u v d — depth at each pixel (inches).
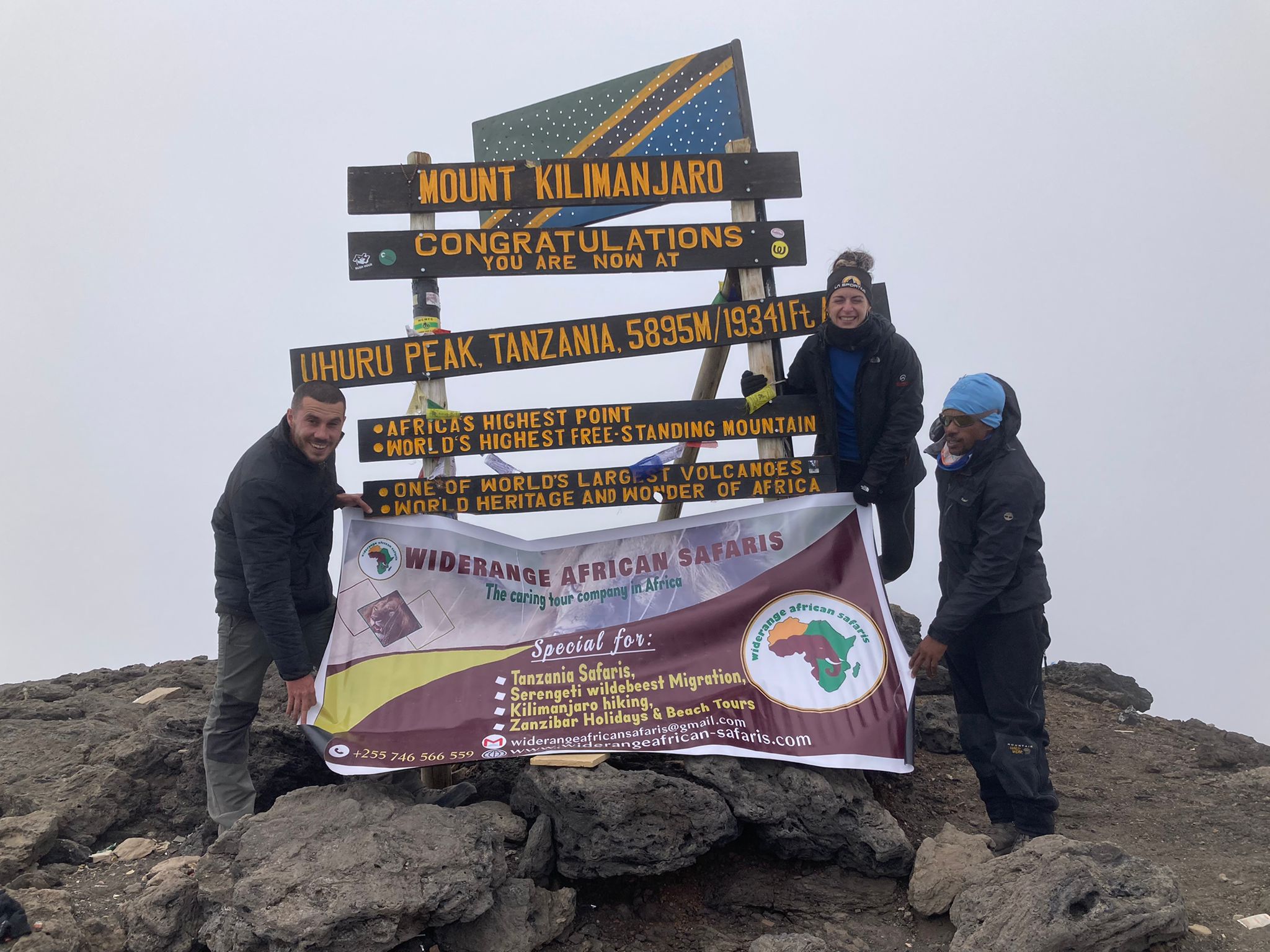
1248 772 176.9
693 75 178.2
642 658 158.9
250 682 158.1
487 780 165.2
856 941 135.4
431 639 161.3
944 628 143.3
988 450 144.9
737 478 167.6
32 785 173.3
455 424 167.6
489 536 166.2
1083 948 121.6
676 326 169.2
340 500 163.3
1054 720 211.5
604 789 140.1
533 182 170.4
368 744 151.7
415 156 170.4
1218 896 138.9
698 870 149.0
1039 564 148.3
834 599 160.7
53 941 126.7
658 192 171.5
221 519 155.7
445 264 167.9
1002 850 148.7
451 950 130.8
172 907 133.1
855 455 171.6
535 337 168.2
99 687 228.4
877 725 151.2
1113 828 162.2
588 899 144.8
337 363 167.2
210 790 159.3
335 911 121.5
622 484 167.8
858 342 161.3
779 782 147.3
